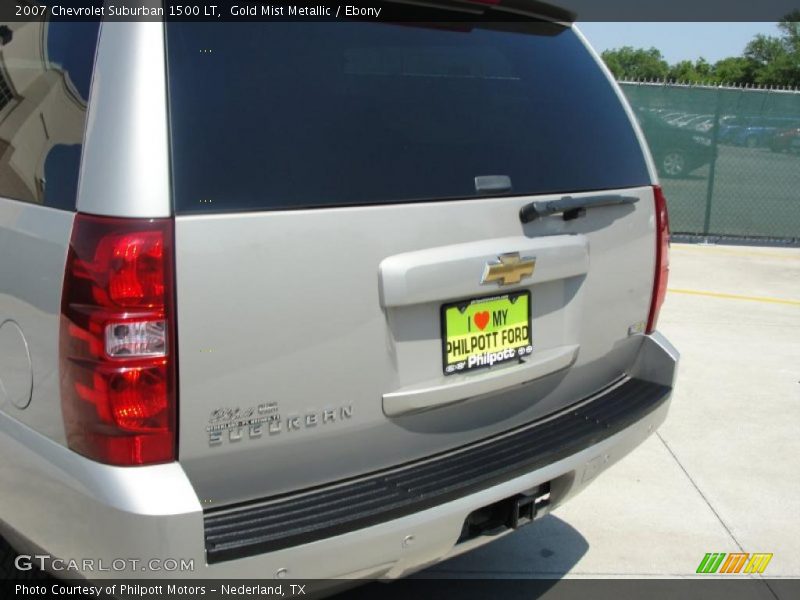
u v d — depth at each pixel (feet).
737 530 11.82
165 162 6.10
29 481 6.78
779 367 18.76
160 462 6.18
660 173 34.50
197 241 6.11
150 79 6.17
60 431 6.42
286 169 6.65
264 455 6.66
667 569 10.82
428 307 7.42
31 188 6.88
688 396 16.89
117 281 5.95
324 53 7.29
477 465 7.76
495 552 11.12
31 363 6.64
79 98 6.47
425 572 10.61
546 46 9.46
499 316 8.01
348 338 6.88
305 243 6.57
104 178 6.06
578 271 8.61
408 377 7.38
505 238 7.87
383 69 7.79
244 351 6.37
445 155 7.71
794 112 33.32
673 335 21.24
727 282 27.45
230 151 6.41
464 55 8.50
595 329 9.11
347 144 7.08
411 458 7.68
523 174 8.27
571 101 9.30
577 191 8.73
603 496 12.71
